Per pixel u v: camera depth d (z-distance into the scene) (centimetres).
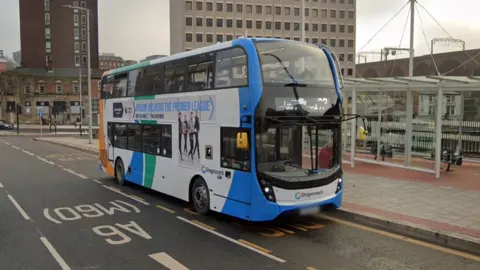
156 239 794
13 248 739
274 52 841
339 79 913
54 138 4422
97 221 933
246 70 827
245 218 831
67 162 2186
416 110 1727
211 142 938
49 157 2455
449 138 1761
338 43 9775
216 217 967
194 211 1033
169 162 1116
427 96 1711
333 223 903
